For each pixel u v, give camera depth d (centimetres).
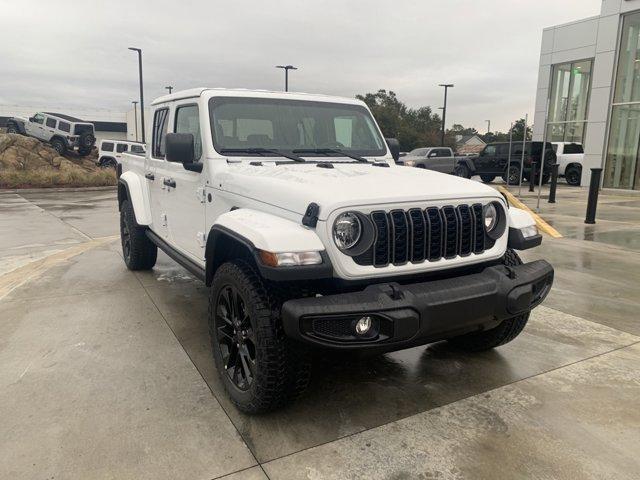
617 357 384
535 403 318
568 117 2309
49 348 392
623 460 261
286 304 256
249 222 288
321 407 312
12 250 766
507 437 281
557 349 399
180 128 443
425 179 328
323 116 437
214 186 370
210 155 377
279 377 277
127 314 470
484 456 264
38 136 2834
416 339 267
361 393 330
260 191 313
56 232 936
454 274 315
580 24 2173
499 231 322
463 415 304
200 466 254
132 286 559
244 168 362
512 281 296
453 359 384
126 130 6344
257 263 262
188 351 389
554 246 779
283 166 366
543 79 2361
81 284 566
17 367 360
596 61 1786
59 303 499
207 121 386
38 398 317
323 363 376
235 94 407
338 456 263
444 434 284
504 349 401
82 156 2922
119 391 327
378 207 275
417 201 286
